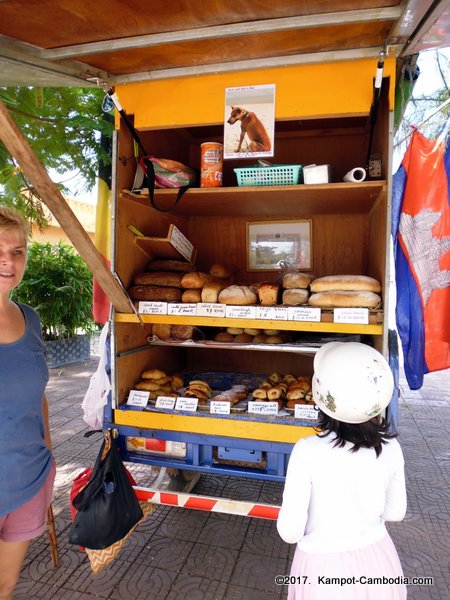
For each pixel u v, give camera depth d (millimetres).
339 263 3148
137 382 2826
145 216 2832
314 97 2205
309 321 2277
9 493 1707
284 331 2920
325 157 3117
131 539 2715
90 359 8555
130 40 2041
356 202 2703
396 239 2371
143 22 1888
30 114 3670
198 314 2455
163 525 2871
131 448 2600
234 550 2621
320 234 3170
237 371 3543
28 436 1772
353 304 2211
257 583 2340
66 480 3557
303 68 2209
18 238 1751
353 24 1848
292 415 2393
